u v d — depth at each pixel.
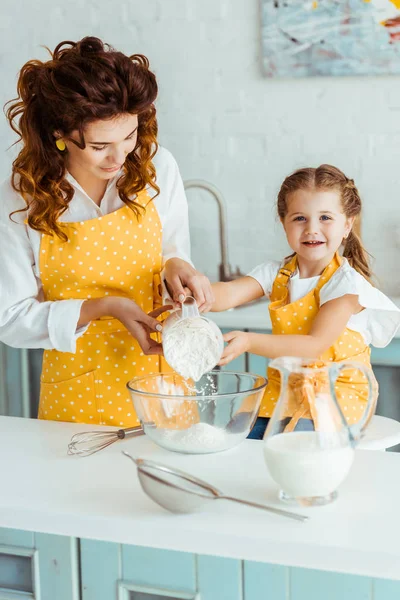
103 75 1.48
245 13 3.04
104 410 1.79
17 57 3.29
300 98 3.04
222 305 1.96
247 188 3.16
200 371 1.45
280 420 1.15
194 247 3.26
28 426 1.56
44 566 1.21
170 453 1.37
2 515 1.17
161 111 3.21
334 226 1.83
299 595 1.07
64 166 1.69
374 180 3.01
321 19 2.92
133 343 1.79
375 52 2.89
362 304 1.77
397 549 0.98
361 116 2.98
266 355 1.67
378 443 1.67
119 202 1.80
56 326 1.66
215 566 1.11
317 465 1.09
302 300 1.85
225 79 3.11
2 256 1.74
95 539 1.16
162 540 1.08
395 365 2.59
